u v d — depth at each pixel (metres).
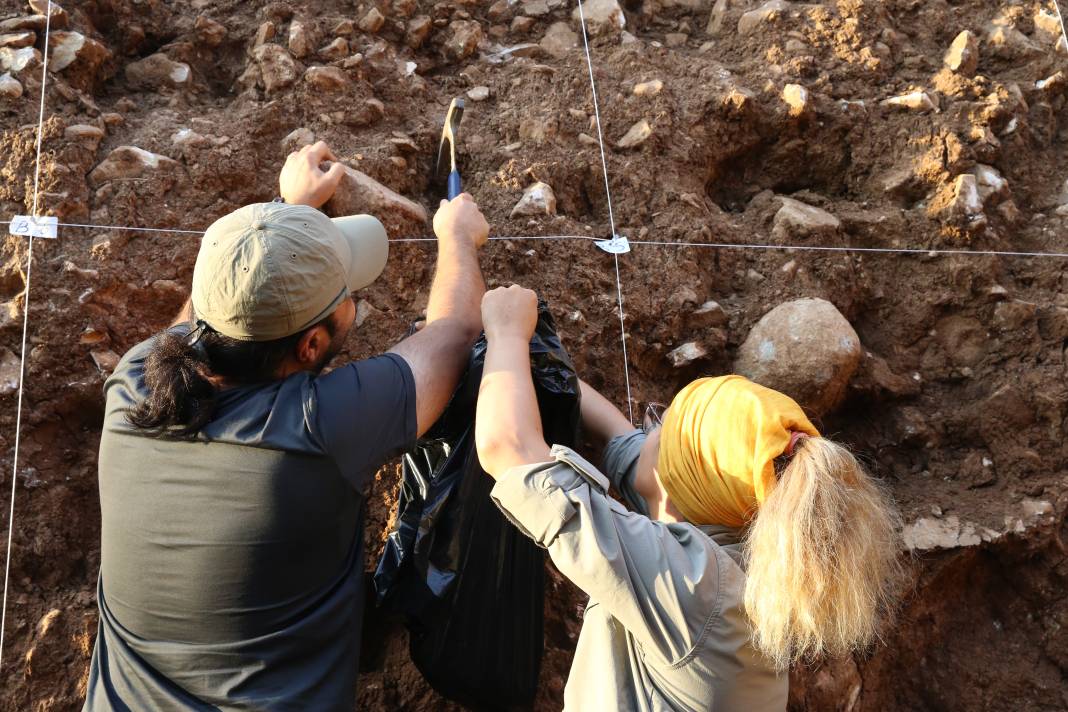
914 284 2.89
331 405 1.57
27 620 2.10
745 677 1.51
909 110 3.05
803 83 3.12
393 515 2.29
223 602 1.55
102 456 1.65
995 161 3.05
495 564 1.91
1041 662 2.60
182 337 1.60
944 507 2.63
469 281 1.96
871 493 1.54
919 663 2.61
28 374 2.23
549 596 2.31
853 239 2.96
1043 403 2.69
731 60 3.25
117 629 1.64
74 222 2.40
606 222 2.80
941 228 2.89
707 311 2.69
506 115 2.93
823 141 3.07
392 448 1.65
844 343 2.55
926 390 2.81
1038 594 2.62
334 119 2.78
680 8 3.50
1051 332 2.78
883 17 3.32
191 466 1.56
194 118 2.71
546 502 1.49
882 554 1.52
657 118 2.94
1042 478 2.65
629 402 2.55
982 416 2.72
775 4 3.29
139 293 2.38
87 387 2.26
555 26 3.24
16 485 2.17
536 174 2.77
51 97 2.58
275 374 1.62
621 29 3.23
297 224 1.57
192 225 2.50
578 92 3.00
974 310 2.83
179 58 2.88
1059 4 3.45
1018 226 3.00
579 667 1.63
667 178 2.89
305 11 3.00
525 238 2.64
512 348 1.72
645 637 1.48
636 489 1.89
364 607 1.92
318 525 1.57
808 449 1.51
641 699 1.54
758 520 1.48
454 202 2.10
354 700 1.69
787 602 1.42
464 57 3.12
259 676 1.57
